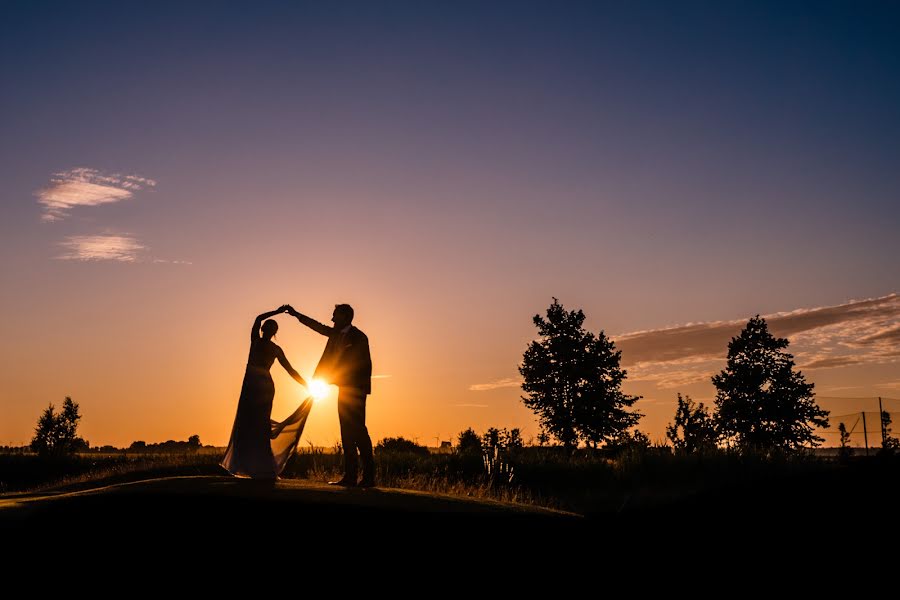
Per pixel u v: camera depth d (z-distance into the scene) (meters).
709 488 20.53
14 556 8.82
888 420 42.66
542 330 59.06
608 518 13.82
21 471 31.42
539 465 27.98
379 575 9.02
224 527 9.75
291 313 13.18
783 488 14.85
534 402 58.09
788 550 11.30
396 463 26.97
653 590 9.69
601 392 56.47
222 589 8.41
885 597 9.62
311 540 9.58
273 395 13.27
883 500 13.45
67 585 8.28
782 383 54.78
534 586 9.36
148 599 8.12
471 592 9.00
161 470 24.81
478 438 41.69
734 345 56.75
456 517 10.95
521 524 11.27
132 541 9.31
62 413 46.62
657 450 29.17
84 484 23.88
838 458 28.28
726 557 11.01
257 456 12.94
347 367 12.80
